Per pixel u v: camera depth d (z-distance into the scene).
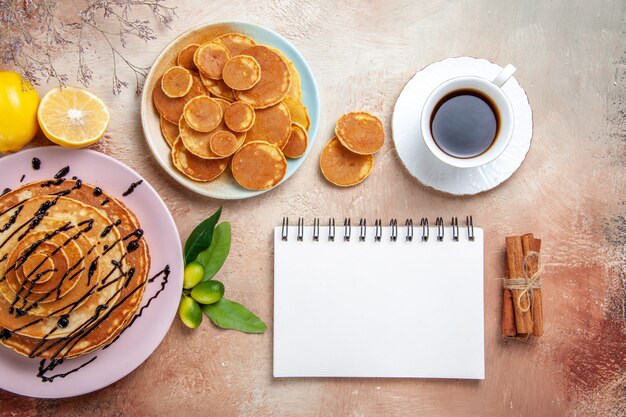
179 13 0.93
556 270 0.95
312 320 0.92
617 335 0.96
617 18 0.96
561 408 0.95
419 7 0.95
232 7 0.94
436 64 0.92
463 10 0.95
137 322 0.89
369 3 0.94
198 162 0.90
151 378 0.93
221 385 0.93
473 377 0.93
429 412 0.94
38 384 0.88
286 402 0.94
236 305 0.92
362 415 0.94
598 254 0.96
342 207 0.94
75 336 0.86
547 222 0.95
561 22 0.96
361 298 0.93
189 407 0.93
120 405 0.93
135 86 0.93
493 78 0.92
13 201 0.85
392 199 0.94
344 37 0.94
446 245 0.93
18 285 0.83
